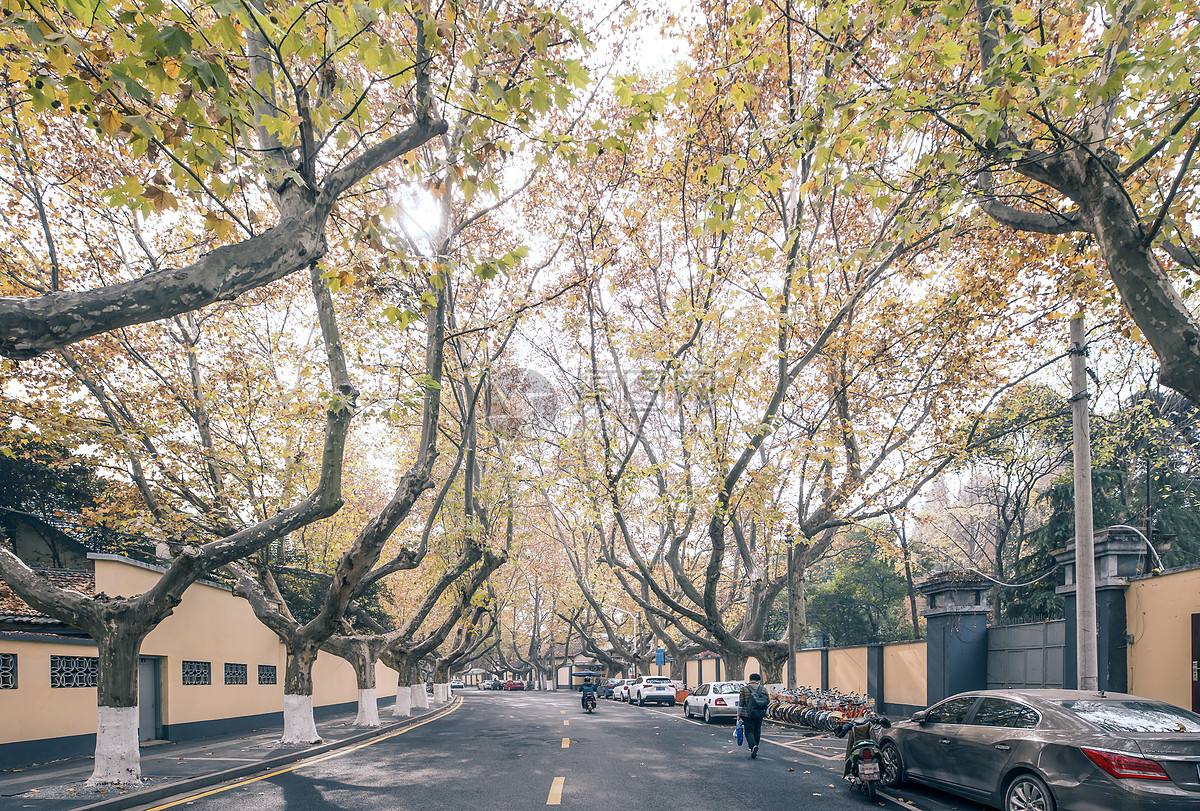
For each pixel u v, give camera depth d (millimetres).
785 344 14336
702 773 11398
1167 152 8266
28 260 13289
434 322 14031
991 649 17641
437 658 46281
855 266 14844
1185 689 11578
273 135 7605
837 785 10211
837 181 9086
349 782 11055
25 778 11656
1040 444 25500
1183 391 6227
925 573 37156
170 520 14906
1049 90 6848
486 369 17312
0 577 11234
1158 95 8555
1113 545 13094
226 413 16375
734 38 10891
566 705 37375
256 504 16328
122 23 5820
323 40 7008
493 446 21016
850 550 39500
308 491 18625
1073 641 13852
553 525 37594
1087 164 6809
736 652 20312
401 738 18094
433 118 7836
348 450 23781
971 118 7457
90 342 13570
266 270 6293
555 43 7770
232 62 6930
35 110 6320
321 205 6918
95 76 6289
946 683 17969
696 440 17703
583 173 16641
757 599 22422
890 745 9797
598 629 61719
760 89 13203
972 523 35438
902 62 8422
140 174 13312
